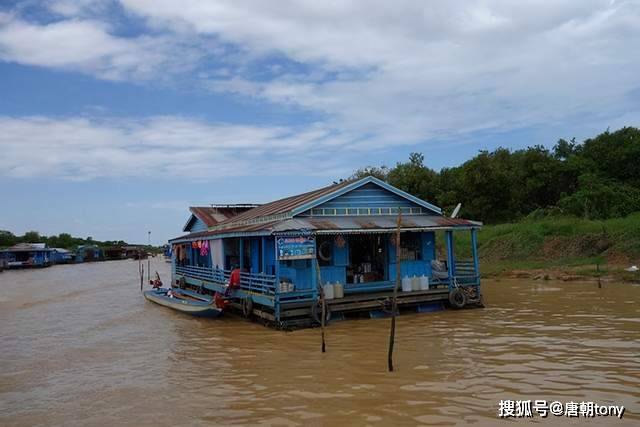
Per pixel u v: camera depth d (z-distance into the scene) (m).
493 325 16.11
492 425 8.03
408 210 21.00
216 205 33.88
